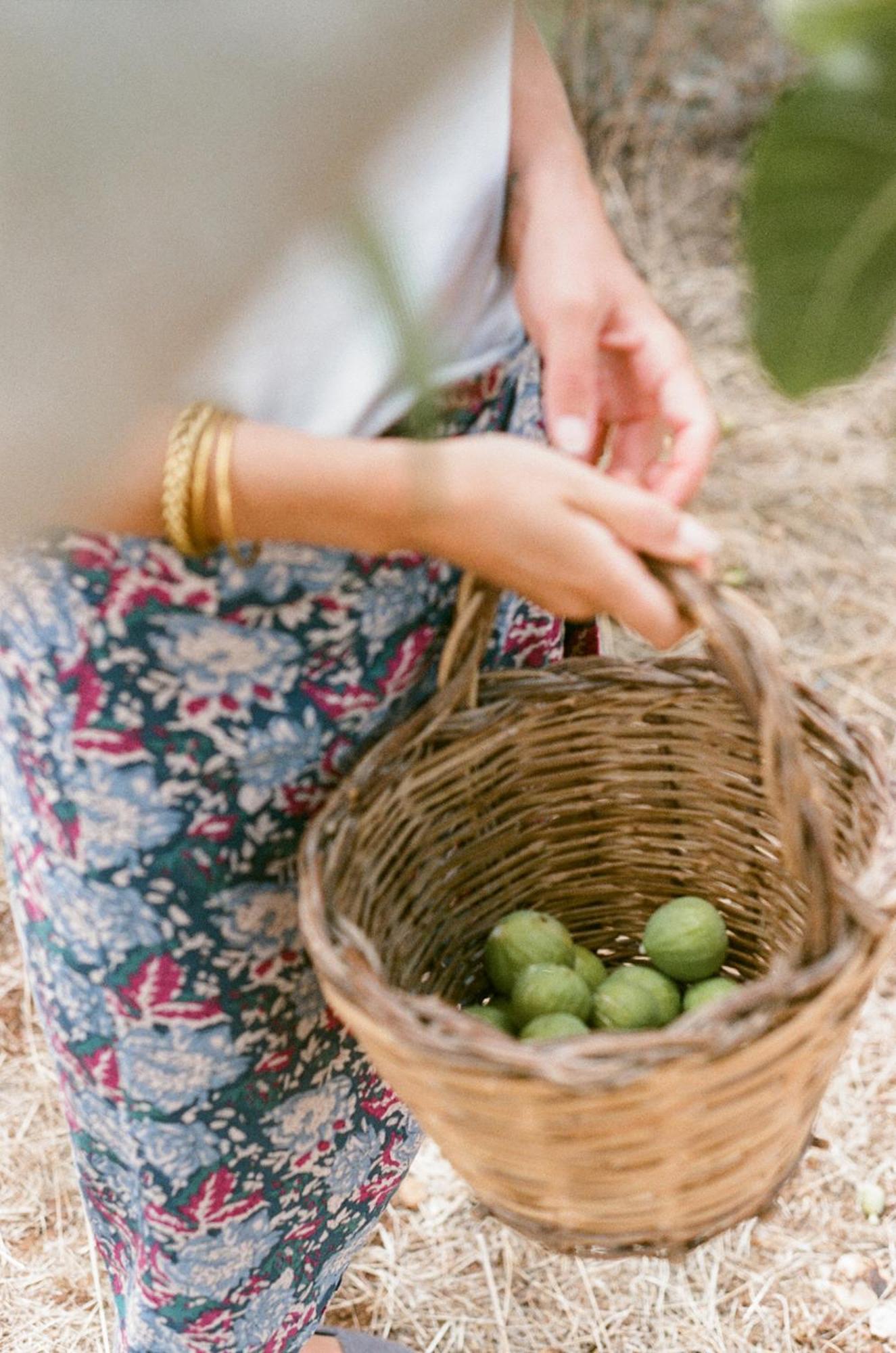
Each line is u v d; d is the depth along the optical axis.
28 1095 1.87
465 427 0.99
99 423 0.17
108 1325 1.62
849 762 1.00
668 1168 0.85
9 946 2.06
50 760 0.95
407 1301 1.61
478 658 1.00
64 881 1.01
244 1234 1.19
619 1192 0.87
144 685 0.91
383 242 0.18
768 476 2.71
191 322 0.17
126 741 0.93
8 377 0.16
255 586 0.89
